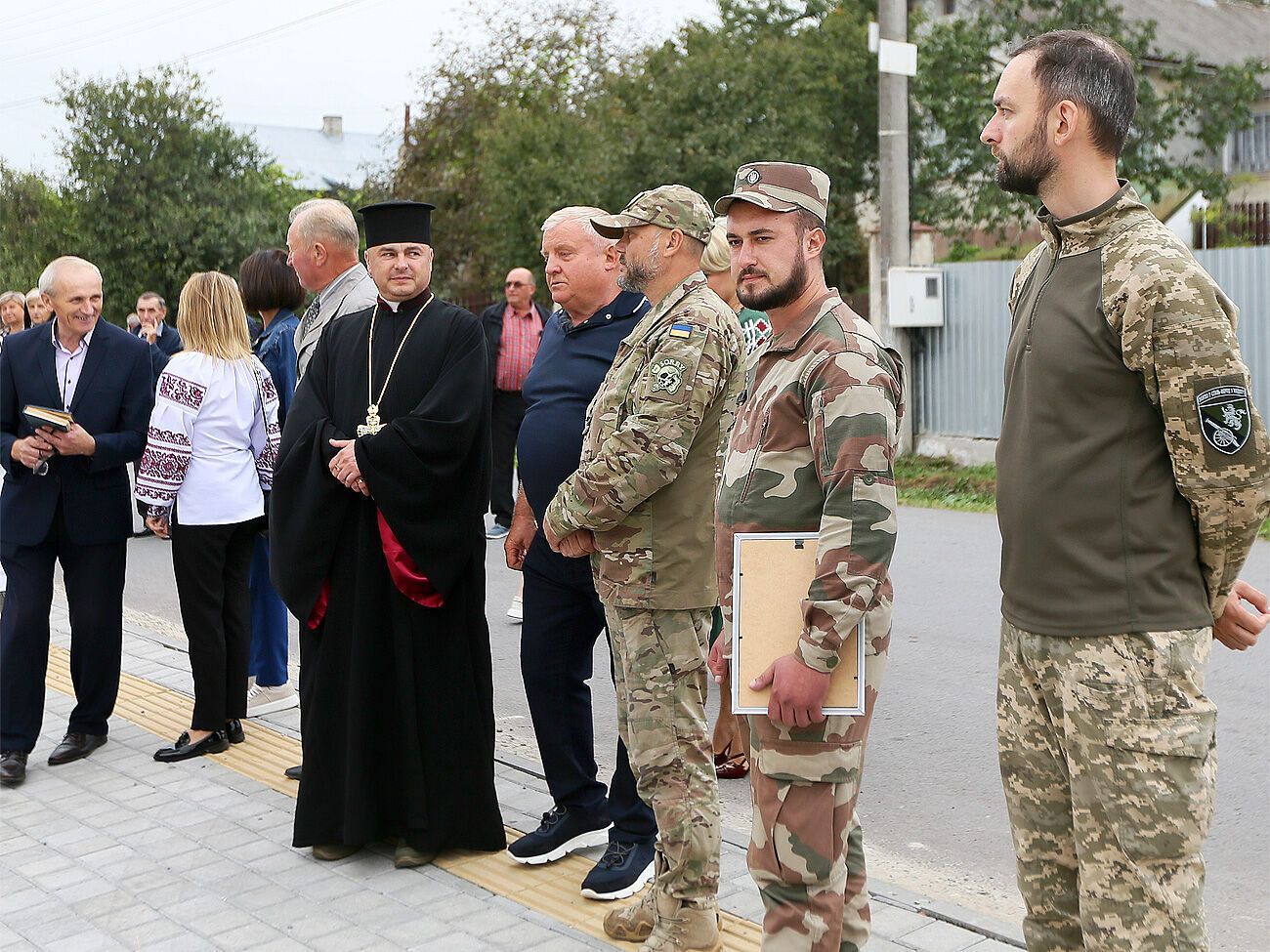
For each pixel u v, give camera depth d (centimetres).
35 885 414
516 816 459
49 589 532
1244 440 238
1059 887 271
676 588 341
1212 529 246
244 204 3005
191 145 2964
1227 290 1223
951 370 1380
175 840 449
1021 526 261
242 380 543
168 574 1007
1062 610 254
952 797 492
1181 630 248
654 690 344
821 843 280
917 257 2012
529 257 2341
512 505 1057
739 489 288
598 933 366
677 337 331
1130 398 248
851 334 276
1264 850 430
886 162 1365
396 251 435
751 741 289
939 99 1950
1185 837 245
